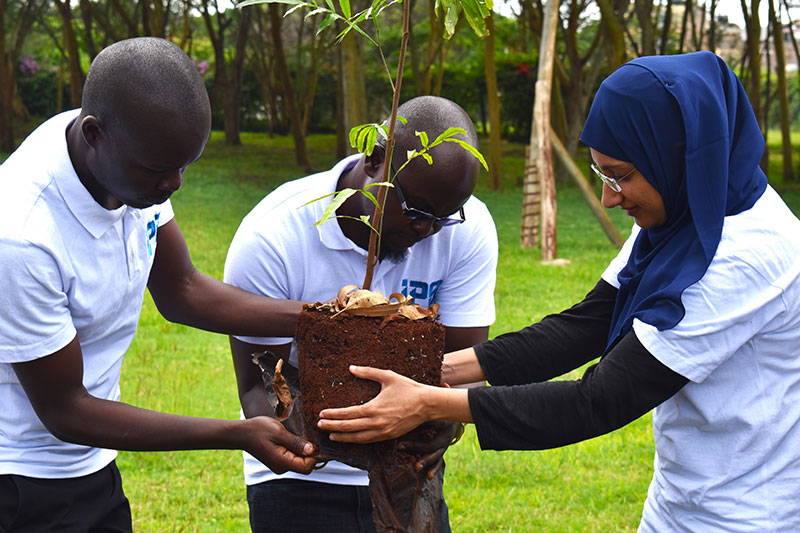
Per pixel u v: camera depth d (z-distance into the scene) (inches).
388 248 91.4
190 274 95.4
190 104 73.0
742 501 77.6
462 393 76.9
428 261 95.8
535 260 408.5
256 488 98.0
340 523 96.1
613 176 79.1
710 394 77.3
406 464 79.5
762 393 76.2
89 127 74.2
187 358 249.4
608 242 467.5
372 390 76.0
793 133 1556.3
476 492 173.2
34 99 1206.3
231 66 1085.8
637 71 77.0
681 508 81.7
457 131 74.1
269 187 679.1
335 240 91.8
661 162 76.4
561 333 92.5
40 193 78.4
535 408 76.6
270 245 93.2
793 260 74.4
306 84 1032.2
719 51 947.3
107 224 82.7
